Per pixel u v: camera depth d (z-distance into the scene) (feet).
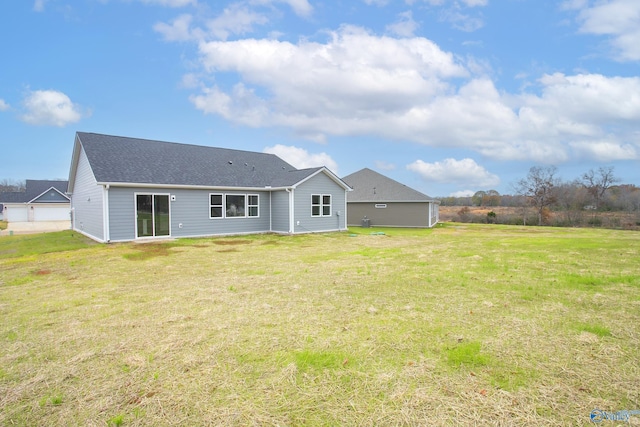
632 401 8.84
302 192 60.34
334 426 8.07
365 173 98.48
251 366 11.03
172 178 51.47
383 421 8.21
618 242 46.57
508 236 59.52
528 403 8.80
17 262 32.48
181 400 9.21
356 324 14.64
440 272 25.31
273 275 25.11
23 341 13.26
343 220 67.82
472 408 8.63
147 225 49.01
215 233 55.72
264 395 9.41
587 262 29.58
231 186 56.34
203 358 11.61
